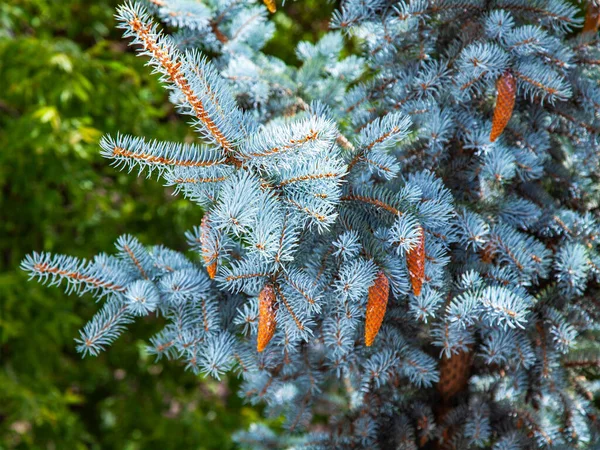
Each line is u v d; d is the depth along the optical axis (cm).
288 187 100
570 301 122
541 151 121
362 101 125
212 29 131
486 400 131
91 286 113
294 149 95
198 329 115
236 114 100
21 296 243
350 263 104
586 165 124
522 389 122
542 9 114
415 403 133
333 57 134
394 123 102
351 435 129
